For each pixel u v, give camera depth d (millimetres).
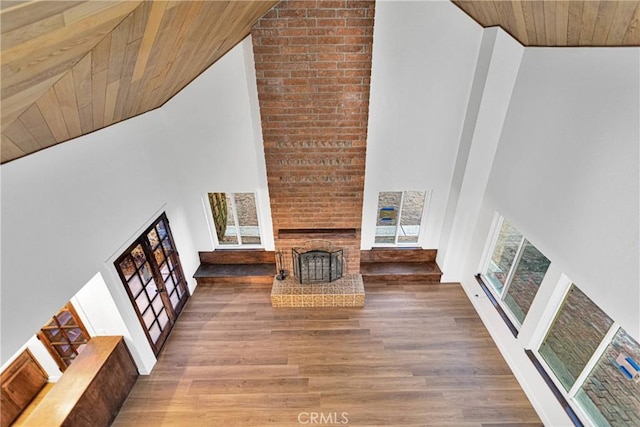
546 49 3188
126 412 3594
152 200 4043
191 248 5230
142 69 2281
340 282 5051
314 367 4051
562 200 3027
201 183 4812
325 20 3377
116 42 1641
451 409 3580
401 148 4496
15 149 2092
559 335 3340
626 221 2387
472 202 4594
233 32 3041
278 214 4652
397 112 4230
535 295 3691
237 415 3559
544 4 2441
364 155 4164
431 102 4176
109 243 3250
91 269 2996
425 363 4082
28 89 1508
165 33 1942
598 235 2643
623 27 2105
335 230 4793
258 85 3730
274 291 4906
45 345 3713
